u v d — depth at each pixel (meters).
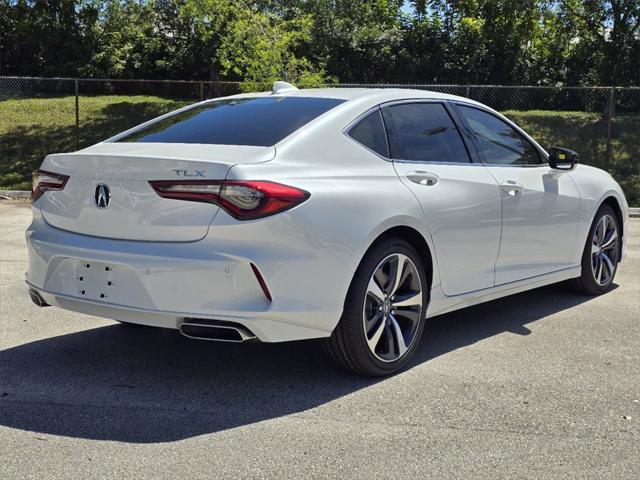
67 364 4.48
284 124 4.23
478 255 4.89
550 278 5.70
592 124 19.50
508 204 5.11
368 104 4.51
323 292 3.83
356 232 3.95
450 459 3.24
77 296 3.95
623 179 16.16
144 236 3.79
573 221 5.88
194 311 3.64
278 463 3.19
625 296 6.43
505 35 24.28
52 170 4.21
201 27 16.61
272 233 3.64
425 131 4.79
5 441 3.38
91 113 19.94
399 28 27.38
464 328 5.38
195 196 3.66
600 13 19.41
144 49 26.06
